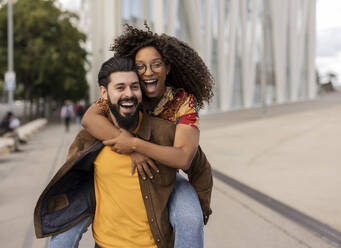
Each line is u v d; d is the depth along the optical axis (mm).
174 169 1564
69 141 13711
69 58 27422
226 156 8445
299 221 4055
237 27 29938
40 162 8867
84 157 1521
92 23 37625
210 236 3707
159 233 1536
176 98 1572
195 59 1609
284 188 5438
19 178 6883
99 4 33688
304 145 9617
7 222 4273
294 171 6629
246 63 30766
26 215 4547
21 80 28469
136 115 1440
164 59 1505
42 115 39344
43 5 27281
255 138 11375
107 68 1431
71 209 1576
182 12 24578
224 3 27438
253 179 6102
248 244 3480
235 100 30469
